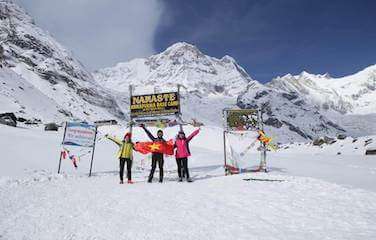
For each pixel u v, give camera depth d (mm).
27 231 7051
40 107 104938
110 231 7094
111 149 28797
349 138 51625
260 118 17562
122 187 12453
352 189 11312
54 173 17484
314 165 23562
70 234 6910
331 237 6602
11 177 14367
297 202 9547
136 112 18875
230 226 7398
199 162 24469
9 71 119562
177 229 7207
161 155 14648
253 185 12180
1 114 45375
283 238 6578
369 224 7504
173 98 18438
